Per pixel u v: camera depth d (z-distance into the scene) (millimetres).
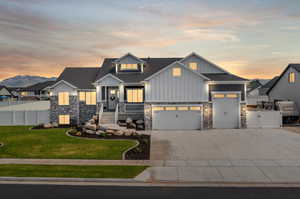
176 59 30188
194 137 18328
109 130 19406
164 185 9133
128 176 9898
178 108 21922
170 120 21984
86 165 11383
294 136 18531
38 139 17609
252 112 22656
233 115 22391
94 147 14953
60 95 25703
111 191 8570
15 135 19344
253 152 13734
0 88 74625
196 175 10039
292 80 28984
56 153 13578
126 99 26062
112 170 10648
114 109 26203
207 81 21750
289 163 11625
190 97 21812
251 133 19906
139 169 10797
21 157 12789
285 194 8211
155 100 21922
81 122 26391
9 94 76062
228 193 8328
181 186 9023
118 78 25516
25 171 10500
